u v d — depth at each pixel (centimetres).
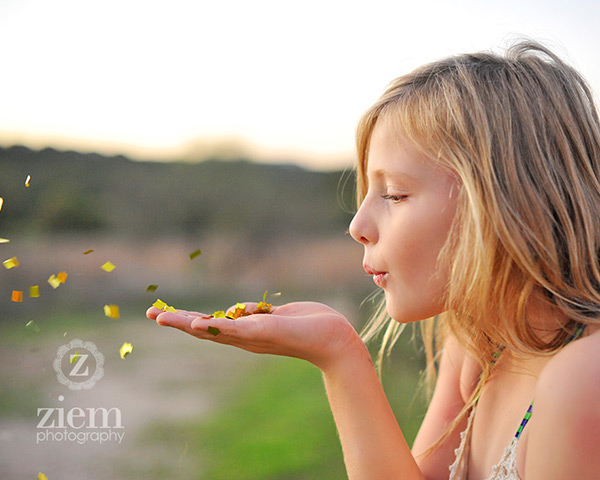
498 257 52
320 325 58
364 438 59
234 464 164
